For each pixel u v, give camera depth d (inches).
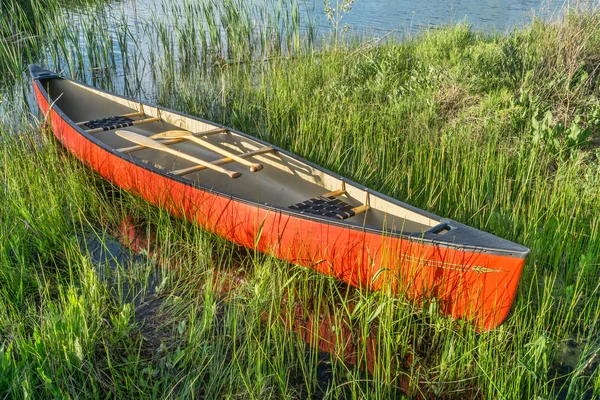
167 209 204.2
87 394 128.4
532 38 369.4
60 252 189.3
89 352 138.2
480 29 491.2
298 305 168.6
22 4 434.3
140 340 150.3
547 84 293.7
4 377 124.1
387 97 318.7
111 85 375.9
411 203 213.6
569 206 197.2
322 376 143.3
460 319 152.8
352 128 271.4
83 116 296.8
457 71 326.3
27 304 158.6
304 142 267.1
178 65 417.7
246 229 182.5
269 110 301.4
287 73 362.0
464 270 145.1
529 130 251.3
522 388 135.3
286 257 176.9
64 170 235.6
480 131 263.3
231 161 223.6
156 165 237.1
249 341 146.4
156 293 171.3
